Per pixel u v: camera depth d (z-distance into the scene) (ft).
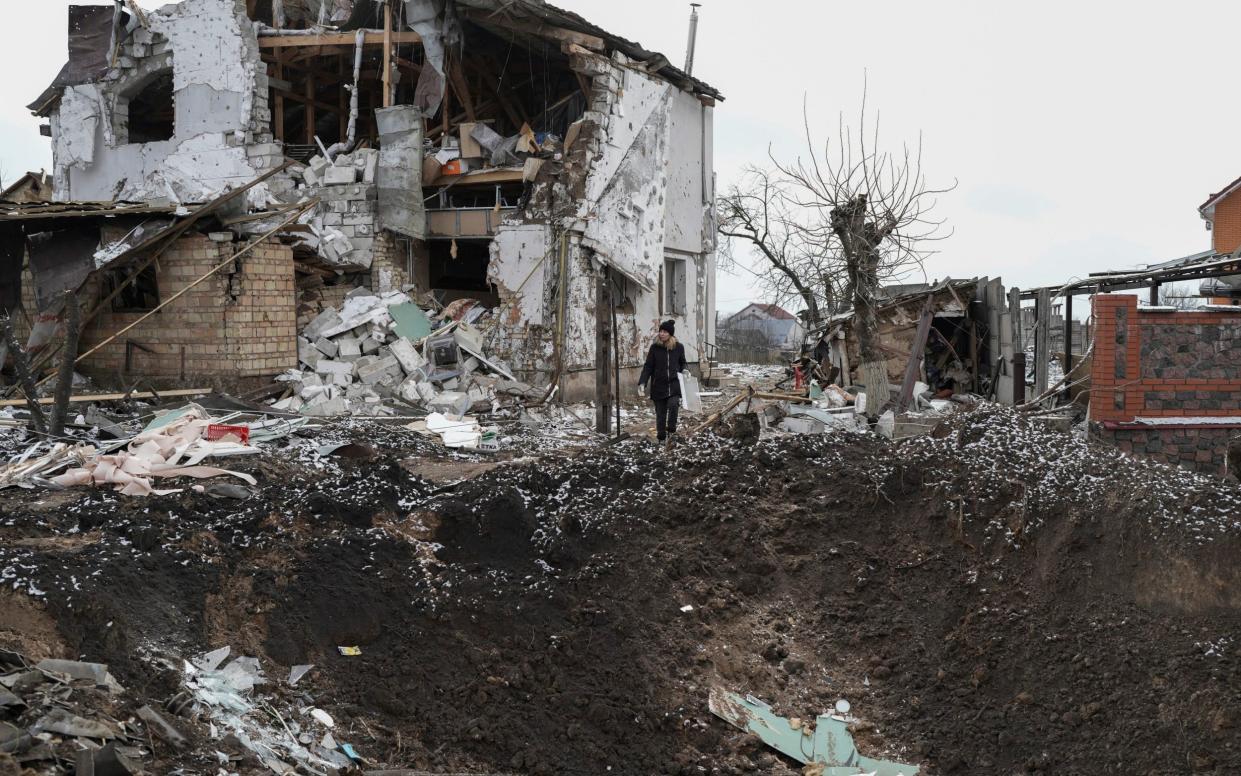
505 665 21.79
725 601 25.93
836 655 24.93
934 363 66.03
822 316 86.17
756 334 149.69
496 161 62.75
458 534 25.71
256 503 24.59
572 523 27.12
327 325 58.75
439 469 37.40
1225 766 18.16
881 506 29.22
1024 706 21.57
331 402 51.21
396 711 19.62
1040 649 22.56
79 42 67.97
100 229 50.83
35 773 12.73
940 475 28.66
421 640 21.63
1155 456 36.47
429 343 57.77
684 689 22.67
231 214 52.44
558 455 39.42
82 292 51.42
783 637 25.44
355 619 21.27
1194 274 42.65
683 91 76.28
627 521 28.25
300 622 20.56
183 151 65.46
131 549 20.45
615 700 21.81
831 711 23.11
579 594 24.86
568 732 20.61
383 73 65.51
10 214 46.14
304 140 77.97
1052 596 23.67
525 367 60.85
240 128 64.03
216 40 64.13
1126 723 19.93
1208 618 20.83
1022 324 56.44
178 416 40.01
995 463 28.12
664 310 74.18
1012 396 54.39
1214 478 25.03
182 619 19.15
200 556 21.09
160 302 53.42
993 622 23.89
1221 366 36.58
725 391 75.56
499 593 23.71
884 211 53.16
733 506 29.58
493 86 71.72
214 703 16.99
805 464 32.30
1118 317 36.37
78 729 13.99
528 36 62.59
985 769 20.70
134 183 67.05
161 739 14.92
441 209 64.28
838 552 27.78
